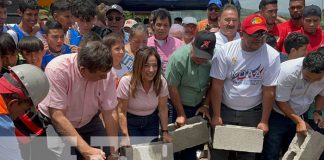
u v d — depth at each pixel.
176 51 4.16
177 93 4.15
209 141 4.12
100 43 2.88
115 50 4.14
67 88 3.07
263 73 3.99
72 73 3.04
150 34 5.89
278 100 4.05
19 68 2.51
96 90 3.20
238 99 4.04
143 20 11.21
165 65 5.00
